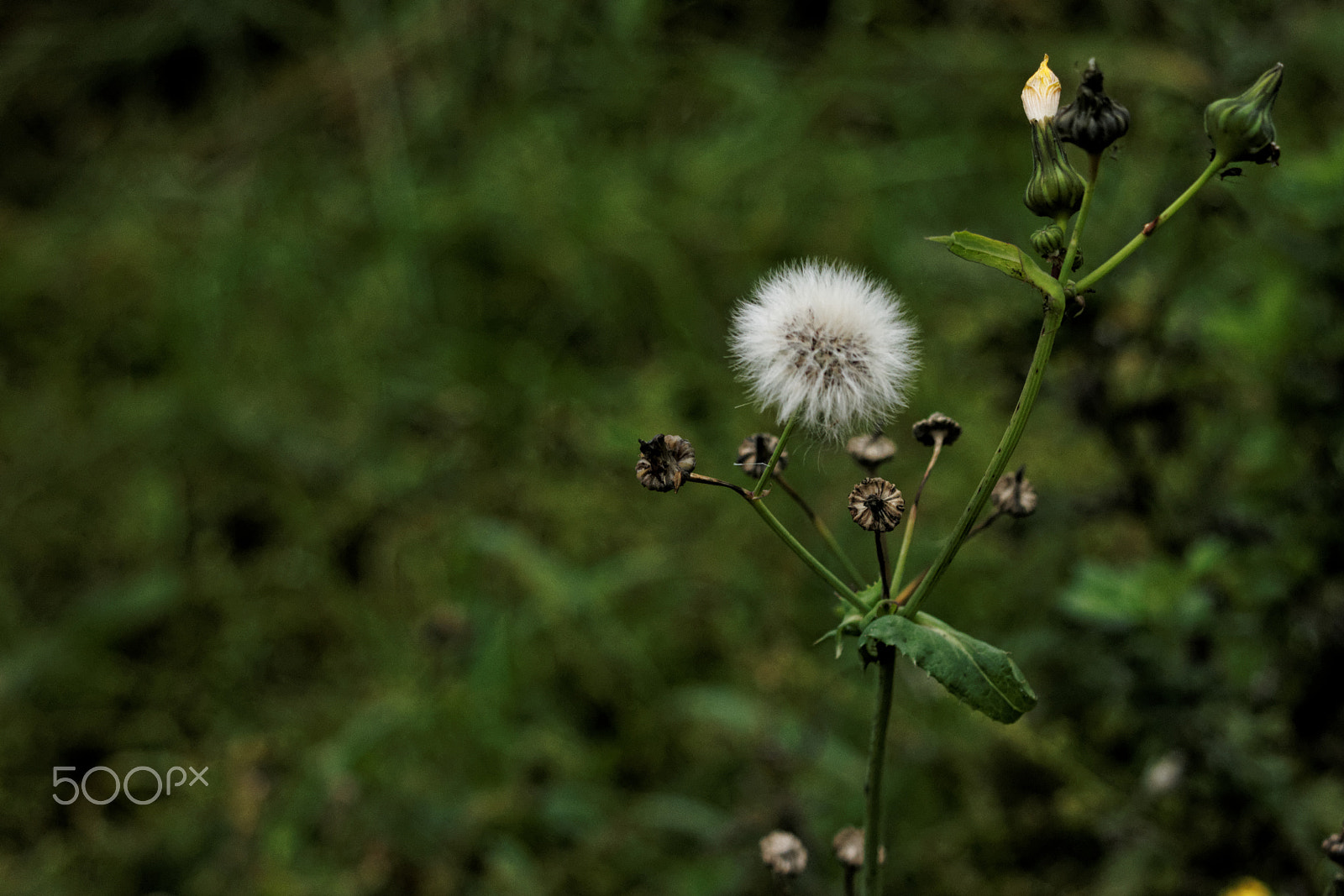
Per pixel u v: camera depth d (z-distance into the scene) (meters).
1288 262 3.04
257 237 5.25
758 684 3.32
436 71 5.64
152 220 5.57
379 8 5.91
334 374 4.76
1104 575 2.49
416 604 3.80
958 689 1.34
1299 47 3.64
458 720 3.27
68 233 5.63
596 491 3.98
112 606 3.87
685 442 1.44
